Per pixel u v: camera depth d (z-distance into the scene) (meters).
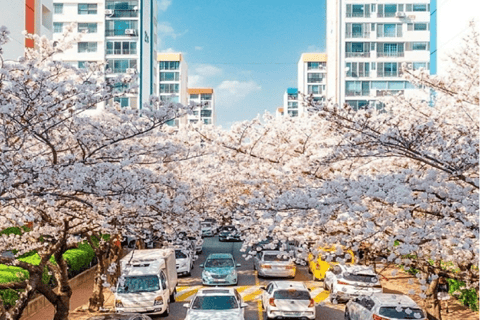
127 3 56.25
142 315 13.84
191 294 22.23
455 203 8.59
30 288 11.08
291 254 13.41
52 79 12.08
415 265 9.91
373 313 14.66
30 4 29.44
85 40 55.94
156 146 11.96
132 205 10.54
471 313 17.83
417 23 56.91
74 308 19.00
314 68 91.75
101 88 10.48
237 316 15.27
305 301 16.95
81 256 23.84
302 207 9.62
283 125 18.12
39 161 9.87
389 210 10.56
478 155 8.53
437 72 23.38
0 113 9.45
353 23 57.25
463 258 10.78
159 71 92.31
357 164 13.21
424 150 9.30
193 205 15.32
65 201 11.33
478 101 12.06
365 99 56.56
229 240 41.75
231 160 16.33
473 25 14.10
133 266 18.83
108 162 10.88
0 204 9.88
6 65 10.02
